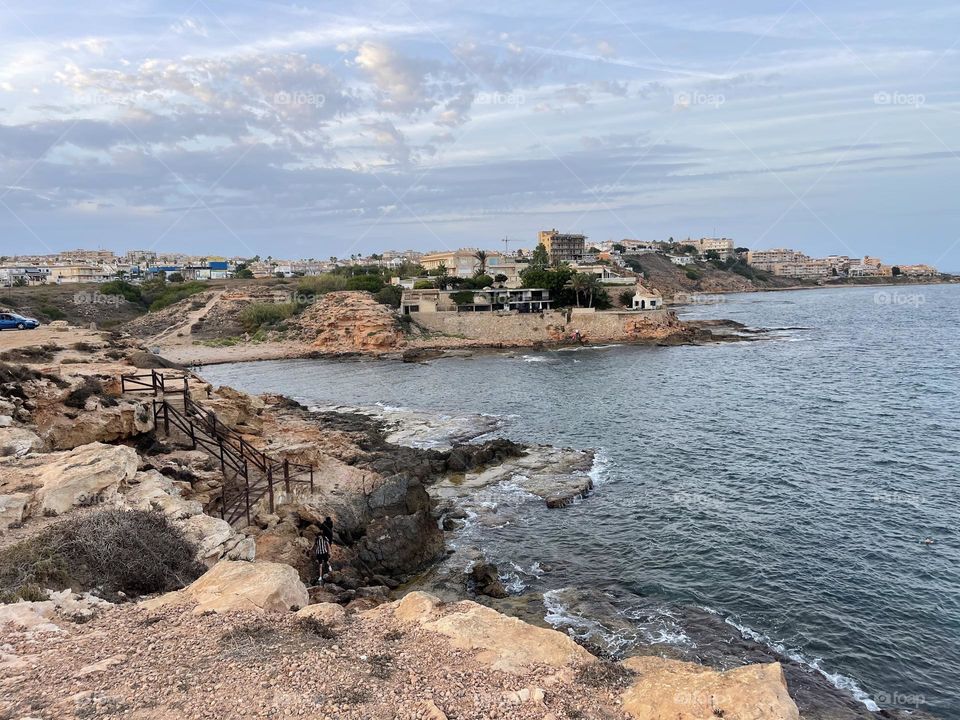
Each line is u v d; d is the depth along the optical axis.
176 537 15.42
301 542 23.09
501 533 28.67
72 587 12.68
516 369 80.12
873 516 29.12
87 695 8.77
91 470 16.58
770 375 70.00
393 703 9.10
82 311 124.31
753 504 31.05
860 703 16.98
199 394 33.84
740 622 20.92
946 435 42.34
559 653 11.20
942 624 20.66
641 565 25.12
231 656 10.09
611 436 45.38
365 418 51.91
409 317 111.19
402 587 23.89
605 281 138.75
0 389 23.70
